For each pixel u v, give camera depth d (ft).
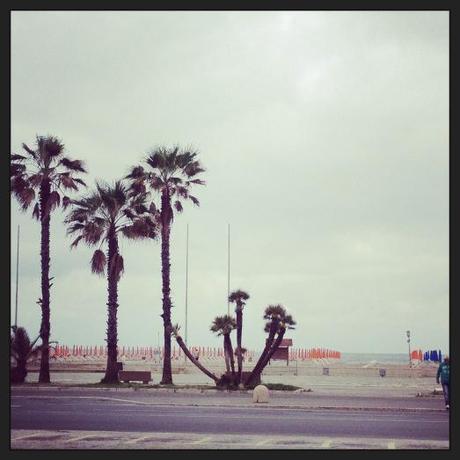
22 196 134.31
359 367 185.88
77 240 135.74
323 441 57.00
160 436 59.31
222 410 84.23
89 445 54.34
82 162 138.00
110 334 133.39
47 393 111.04
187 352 123.75
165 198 137.69
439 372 89.92
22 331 131.85
